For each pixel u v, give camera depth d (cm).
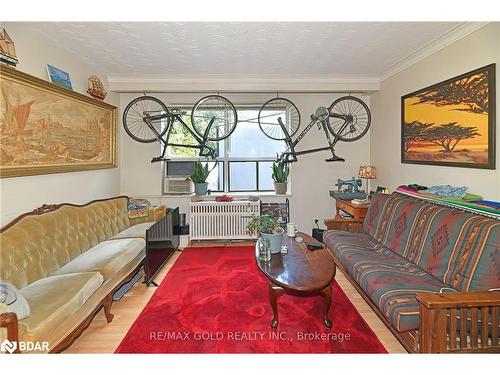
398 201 311
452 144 281
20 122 242
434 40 293
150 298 286
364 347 210
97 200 362
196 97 479
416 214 271
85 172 359
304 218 495
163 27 265
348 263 268
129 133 442
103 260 255
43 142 271
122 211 385
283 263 246
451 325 158
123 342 217
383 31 275
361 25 261
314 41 297
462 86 267
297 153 460
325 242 346
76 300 196
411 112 351
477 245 195
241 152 500
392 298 192
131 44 303
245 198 482
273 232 271
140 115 475
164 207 420
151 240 326
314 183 494
